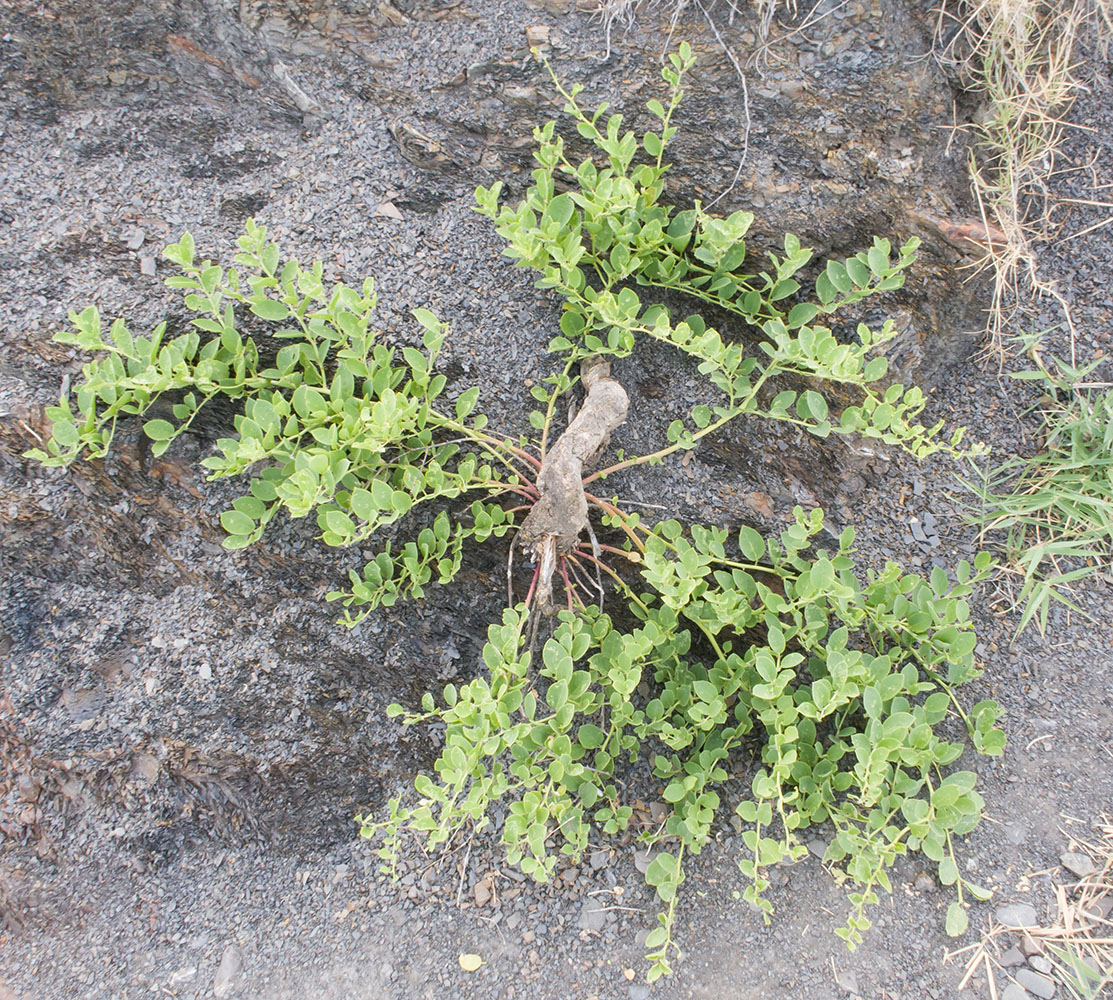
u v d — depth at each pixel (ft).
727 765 2.89
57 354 2.63
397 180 2.81
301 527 2.78
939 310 2.81
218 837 2.86
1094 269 2.88
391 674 2.93
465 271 2.79
